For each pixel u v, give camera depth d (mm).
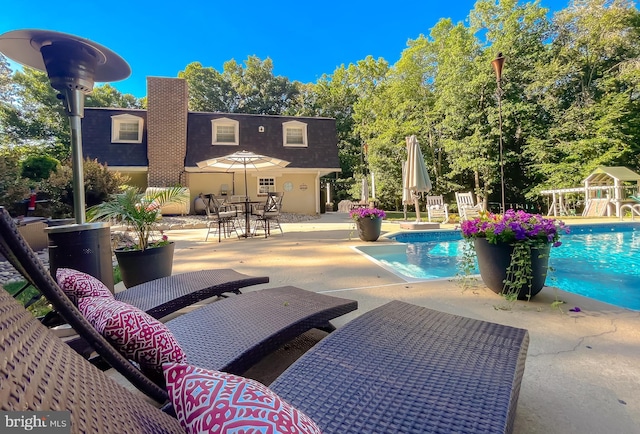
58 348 715
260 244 6484
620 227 8641
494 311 2602
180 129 12969
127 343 967
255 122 14688
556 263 5270
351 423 959
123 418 662
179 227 9562
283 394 1102
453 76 15453
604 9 13297
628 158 13828
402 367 1257
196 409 649
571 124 13797
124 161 12672
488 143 14734
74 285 1215
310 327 1843
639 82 12859
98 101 22734
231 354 1462
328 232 8297
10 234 711
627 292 3738
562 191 13109
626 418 1361
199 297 2443
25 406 466
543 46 14531
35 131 19188
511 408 1047
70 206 8367
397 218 13555
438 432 914
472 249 3545
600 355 1876
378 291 3211
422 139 17844
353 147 22609
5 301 651
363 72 23094
